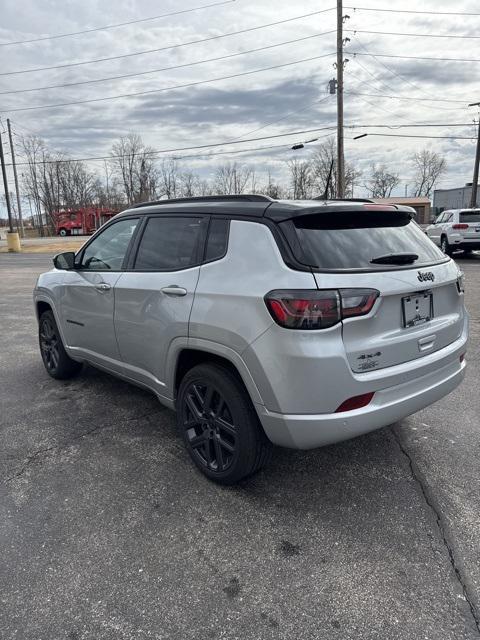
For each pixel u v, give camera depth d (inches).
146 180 2714.1
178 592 88.7
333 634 79.6
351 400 101.3
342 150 1061.8
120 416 165.9
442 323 123.1
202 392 123.5
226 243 117.0
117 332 150.7
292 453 139.0
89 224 2324.1
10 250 1232.8
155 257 138.5
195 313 117.3
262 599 86.9
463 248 660.7
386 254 111.8
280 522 108.3
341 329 98.8
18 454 139.9
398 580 91.0
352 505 114.1
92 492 120.4
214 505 114.8
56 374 199.8
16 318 346.0
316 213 107.3
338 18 1026.1
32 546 101.0
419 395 114.5
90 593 88.4
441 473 127.3
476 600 86.1
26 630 80.7
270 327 101.3
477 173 1323.8
